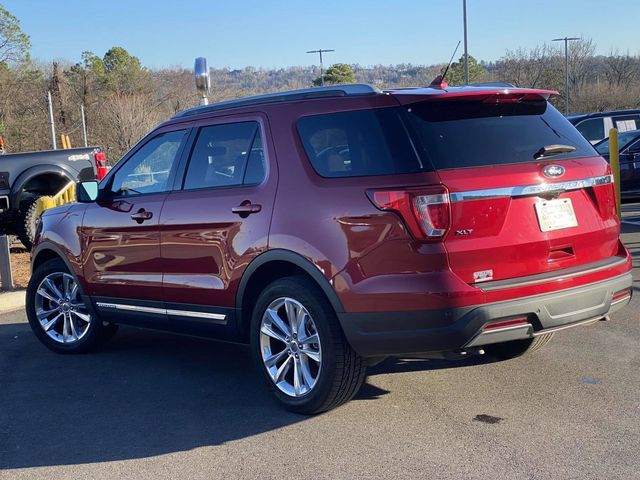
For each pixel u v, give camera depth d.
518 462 3.94
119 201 5.95
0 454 4.41
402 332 4.23
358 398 5.03
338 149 4.57
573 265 4.56
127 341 6.99
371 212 4.27
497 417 4.58
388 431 4.45
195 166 5.45
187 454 4.29
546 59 71.06
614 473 3.77
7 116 45.47
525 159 4.43
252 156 5.04
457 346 4.18
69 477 4.06
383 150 4.36
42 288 6.66
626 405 4.66
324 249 4.46
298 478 3.90
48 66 57.16
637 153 14.27
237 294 5.02
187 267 5.35
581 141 4.87
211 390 5.42
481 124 4.48
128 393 5.43
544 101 4.89
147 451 4.36
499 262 4.26
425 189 4.15
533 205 4.38
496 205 4.24
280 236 4.68
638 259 9.13
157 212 5.54
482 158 4.33
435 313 4.14
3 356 6.57
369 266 4.29
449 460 4.01
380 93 4.52
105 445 4.48
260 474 3.97
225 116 5.30
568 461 3.93
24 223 12.67
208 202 5.19
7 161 12.52
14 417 5.00
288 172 4.76
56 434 4.68
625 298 4.86
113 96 50.47
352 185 4.40
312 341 4.65
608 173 4.84
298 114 4.82
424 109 4.42
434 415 4.66
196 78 9.21
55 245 6.45
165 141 5.78
